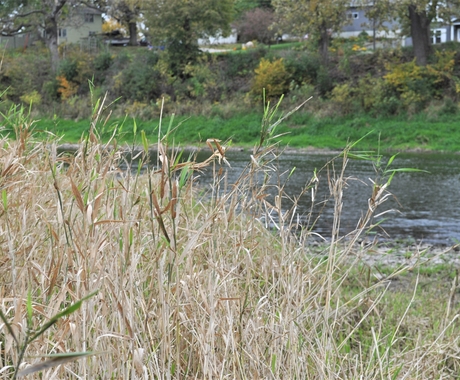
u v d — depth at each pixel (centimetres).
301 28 3344
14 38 4522
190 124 3162
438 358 401
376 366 372
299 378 332
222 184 841
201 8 3509
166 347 303
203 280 359
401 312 502
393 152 2684
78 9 4388
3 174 363
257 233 415
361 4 3334
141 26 4669
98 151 361
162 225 296
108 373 299
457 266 736
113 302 307
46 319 294
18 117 457
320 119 3038
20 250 328
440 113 2970
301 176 1834
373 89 3075
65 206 375
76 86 3594
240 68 3616
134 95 3475
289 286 351
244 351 327
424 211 1268
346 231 1015
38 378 291
